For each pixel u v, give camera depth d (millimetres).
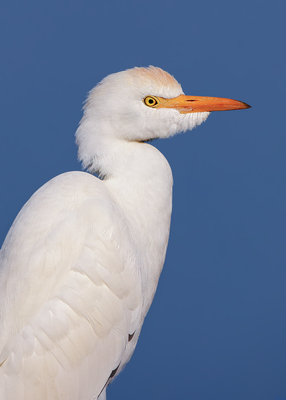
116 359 3656
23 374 3615
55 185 3664
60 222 3643
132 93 3688
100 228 3646
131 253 3660
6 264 3645
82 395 3643
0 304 3633
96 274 3639
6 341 3621
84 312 3633
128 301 3656
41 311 3625
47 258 3631
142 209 3684
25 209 3662
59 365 3625
